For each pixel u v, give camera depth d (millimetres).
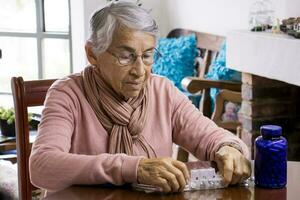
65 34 5598
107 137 1780
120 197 1486
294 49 3152
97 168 1546
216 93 4035
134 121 1787
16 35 5723
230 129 3855
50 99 1766
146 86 1858
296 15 3719
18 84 1962
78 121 1773
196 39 4852
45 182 1602
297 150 3783
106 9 1664
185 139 1883
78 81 1808
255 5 3814
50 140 1658
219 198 1493
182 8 5301
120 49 1648
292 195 1521
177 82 4625
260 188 1576
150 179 1509
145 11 1664
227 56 3816
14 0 5699
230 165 1611
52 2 5637
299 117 3793
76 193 1517
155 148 1838
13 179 2707
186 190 1546
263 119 3721
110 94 1768
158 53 1854
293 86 3756
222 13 4676
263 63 3434
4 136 3730
